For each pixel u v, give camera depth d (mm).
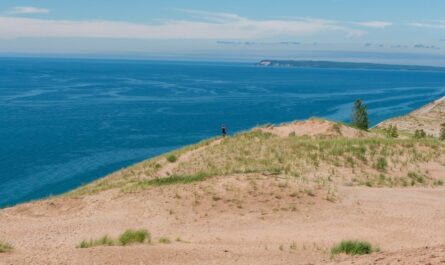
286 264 16656
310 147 43969
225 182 30109
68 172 81438
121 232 23516
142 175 42156
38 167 84812
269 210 26359
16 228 24719
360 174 36219
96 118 150125
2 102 190000
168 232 23453
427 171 37906
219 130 133125
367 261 14375
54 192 68312
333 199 28250
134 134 123312
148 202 27812
